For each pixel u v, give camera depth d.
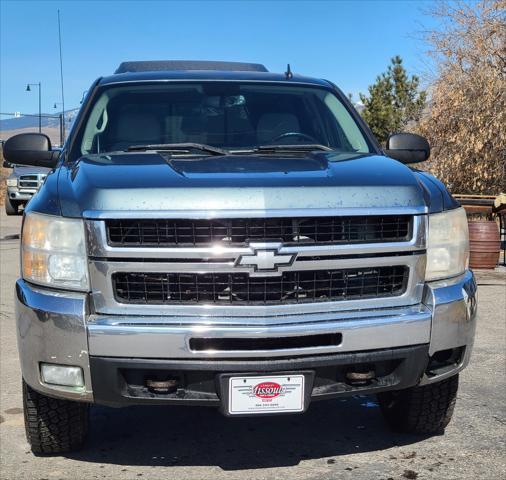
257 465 3.78
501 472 3.64
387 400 4.25
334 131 4.69
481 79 13.73
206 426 4.39
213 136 4.50
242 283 3.19
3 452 3.94
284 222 3.19
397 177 3.49
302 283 3.26
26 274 3.35
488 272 9.82
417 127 15.12
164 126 4.51
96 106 4.60
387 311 3.32
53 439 3.76
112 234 3.16
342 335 3.19
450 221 3.52
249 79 4.92
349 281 3.32
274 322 3.16
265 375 3.17
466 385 5.04
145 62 5.46
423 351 3.34
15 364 5.61
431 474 3.63
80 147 4.33
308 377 3.21
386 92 25.47
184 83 4.80
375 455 3.89
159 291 3.18
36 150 4.53
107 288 3.16
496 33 14.48
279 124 4.62
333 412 4.61
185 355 3.12
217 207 3.13
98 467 3.75
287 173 3.40
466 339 3.53
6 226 17.73
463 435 4.14
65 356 3.17
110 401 3.20
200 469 3.73
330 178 3.36
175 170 3.41
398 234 3.36
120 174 3.36
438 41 14.87
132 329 3.09
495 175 13.66
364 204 3.28
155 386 3.18
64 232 3.21
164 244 3.14
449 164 13.87
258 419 4.50
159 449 4.02
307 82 5.02
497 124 13.19
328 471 3.69
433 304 3.37
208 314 3.16
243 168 3.49
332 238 3.25
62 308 3.15
